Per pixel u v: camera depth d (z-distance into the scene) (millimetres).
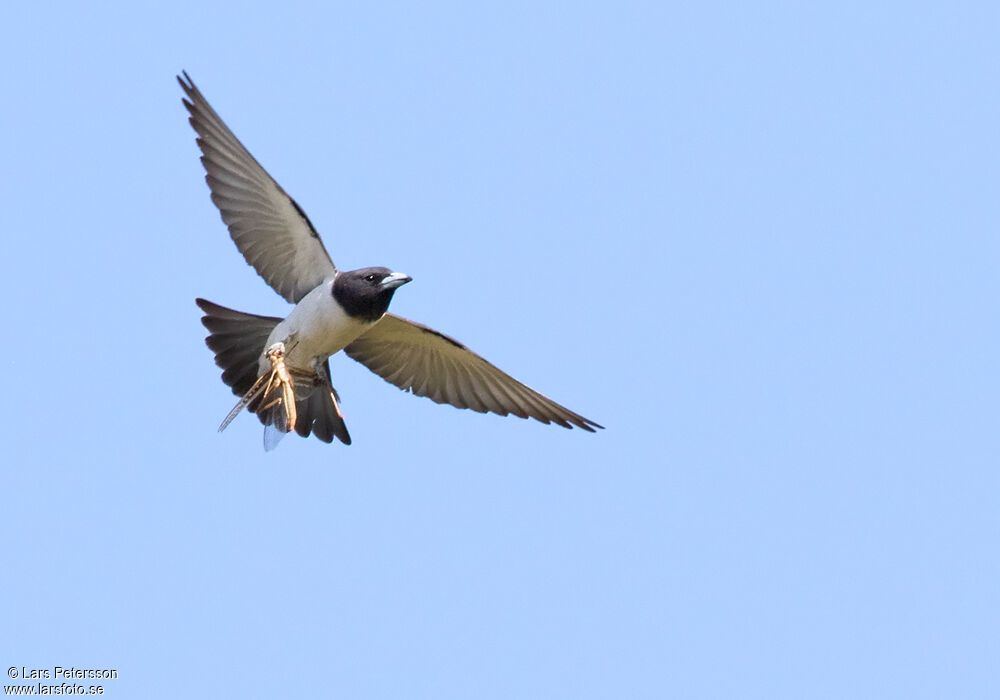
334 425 14852
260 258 13914
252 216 13664
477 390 15414
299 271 13992
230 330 14055
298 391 14133
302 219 13453
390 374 15367
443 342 14719
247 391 14039
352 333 13766
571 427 15469
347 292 13477
